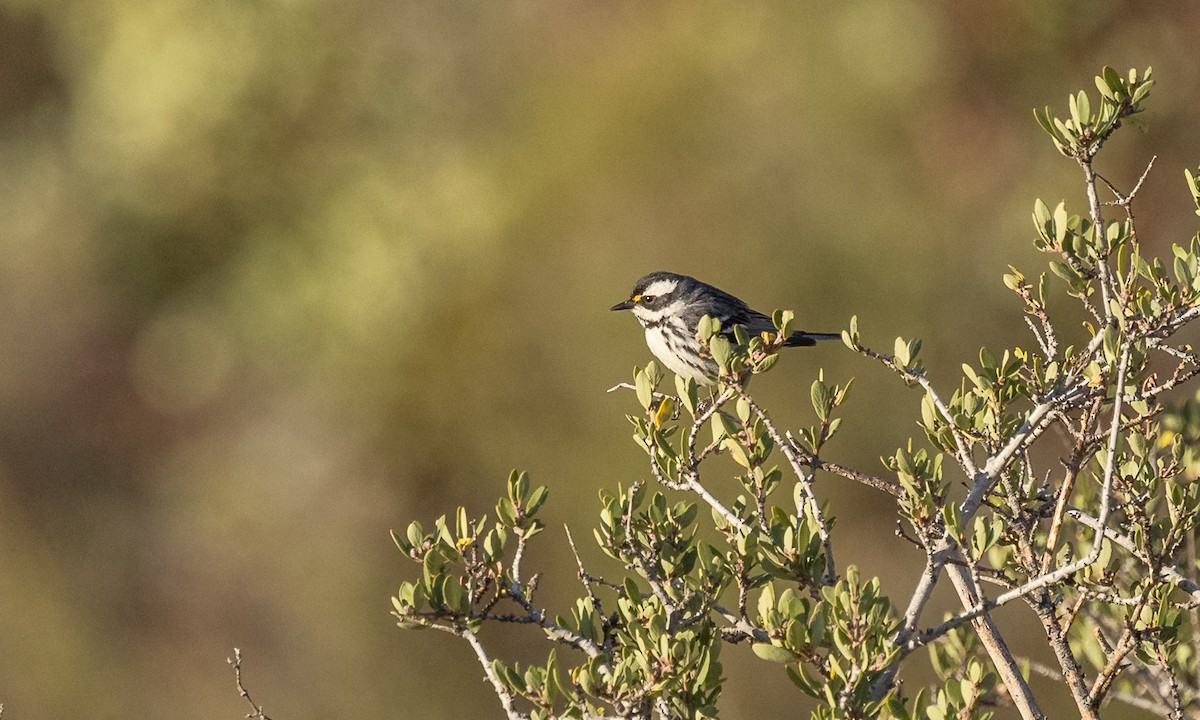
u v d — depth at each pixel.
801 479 4.44
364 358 20.66
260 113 23.33
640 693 4.02
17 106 25.75
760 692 14.50
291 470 21.41
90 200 24.61
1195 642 5.61
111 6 24.27
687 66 17.86
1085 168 4.38
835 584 4.12
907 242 16.53
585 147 18.28
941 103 16.94
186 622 21.14
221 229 23.83
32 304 24.41
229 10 23.42
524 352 18.17
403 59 22.97
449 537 4.45
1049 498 4.77
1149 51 16.48
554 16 20.75
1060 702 13.12
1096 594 4.52
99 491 23.14
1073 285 4.62
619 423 17.23
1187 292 4.33
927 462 4.33
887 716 4.00
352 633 19.67
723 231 17.12
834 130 17.02
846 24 17.23
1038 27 16.73
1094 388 4.35
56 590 21.89
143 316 24.20
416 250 20.84
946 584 14.87
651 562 4.55
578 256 17.92
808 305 16.64
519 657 17.48
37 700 20.91
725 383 4.59
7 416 23.22
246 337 23.09
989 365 4.66
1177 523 4.64
